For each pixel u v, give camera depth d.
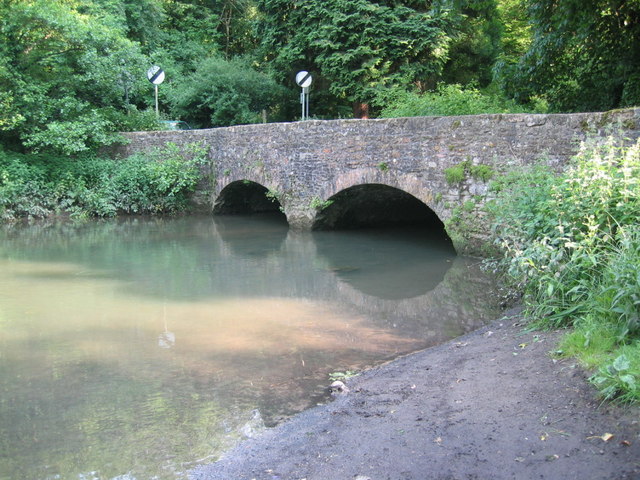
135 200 16.72
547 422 3.41
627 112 7.26
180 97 22.61
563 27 10.23
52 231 13.94
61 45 16.88
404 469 3.18
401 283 8.25
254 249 11.20
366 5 17.31
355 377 4.78
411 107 12.52
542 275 5.35
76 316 6.73
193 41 27.58
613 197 5.31
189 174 16.44
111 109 18.28
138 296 7.63
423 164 10.19
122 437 3.85
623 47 10.31
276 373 4.94
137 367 5.12
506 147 8.81
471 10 18.70
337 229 13.50
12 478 3.39
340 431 3.75
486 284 7.95
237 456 3.55
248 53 26.45
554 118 8.12
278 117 22.86
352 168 11.63
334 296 7.60
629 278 4.16
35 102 16.58
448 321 6.38
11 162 16.17
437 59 17.84
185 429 3.95
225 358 5.32
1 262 9.98
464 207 9.55
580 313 4.80
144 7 25.27
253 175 14.47
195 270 9.29
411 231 13.22
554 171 8.07
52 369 5.10
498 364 4.46
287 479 3.23
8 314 6.81
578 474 2.89
